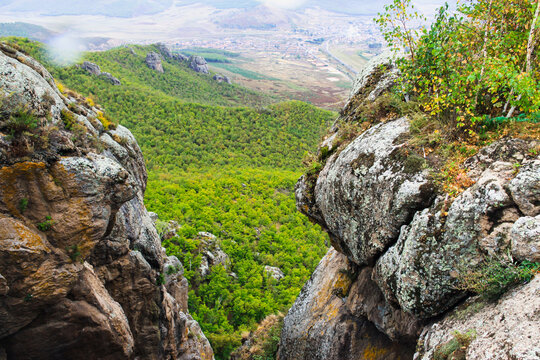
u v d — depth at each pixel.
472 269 5.07
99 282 7.78
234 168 83.19
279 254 40.78
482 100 6.27
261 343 15.12
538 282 4.31
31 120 5.95
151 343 9.87
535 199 4.68
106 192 6.87
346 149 8.25
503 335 4.18
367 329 9.32
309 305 12.00
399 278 6.11
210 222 45.56
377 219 6.82
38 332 6.56
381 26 7.61
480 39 6.67
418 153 6.45
